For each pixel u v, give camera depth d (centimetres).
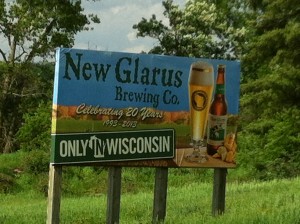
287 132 3269
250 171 3353
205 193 1883
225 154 1163
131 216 1425
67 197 2733
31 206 2048
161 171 1141
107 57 1097
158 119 1127
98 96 1094
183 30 5369
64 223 1400
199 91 1147
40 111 3988
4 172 3222
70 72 1079
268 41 3195
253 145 3472
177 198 1739
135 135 1114
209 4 5744
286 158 3222
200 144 1150
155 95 1125
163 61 1129
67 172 3103
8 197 2798
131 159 1112
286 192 1577
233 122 1168
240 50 5259
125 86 1109
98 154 1092
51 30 5078
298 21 3191
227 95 1164
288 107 3238
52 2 4966
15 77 5028
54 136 1072
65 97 1077
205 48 5350
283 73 3170
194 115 1145
